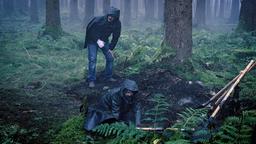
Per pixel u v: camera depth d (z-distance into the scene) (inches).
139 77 323.6
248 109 234.7
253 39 522.3
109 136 204.8
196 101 275.9
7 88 316.5
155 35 665.6
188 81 306.0
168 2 351.9
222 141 173.0
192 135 182.7
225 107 217.0
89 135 209.6
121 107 215.6
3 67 390.6
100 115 215.3
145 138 185.2
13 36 661.3
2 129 214.4
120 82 330.6
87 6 989.2
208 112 212.8
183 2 343.3
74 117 232.7
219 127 197.0
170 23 354.0
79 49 551.5
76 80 349.1
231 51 443.5
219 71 368.8
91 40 323.3
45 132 220.5
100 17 319.6
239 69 368.2
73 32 855.7
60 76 368.8
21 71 383.2
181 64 345.4
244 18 621.3
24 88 321.4
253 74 350.0
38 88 322.0
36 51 512.4
